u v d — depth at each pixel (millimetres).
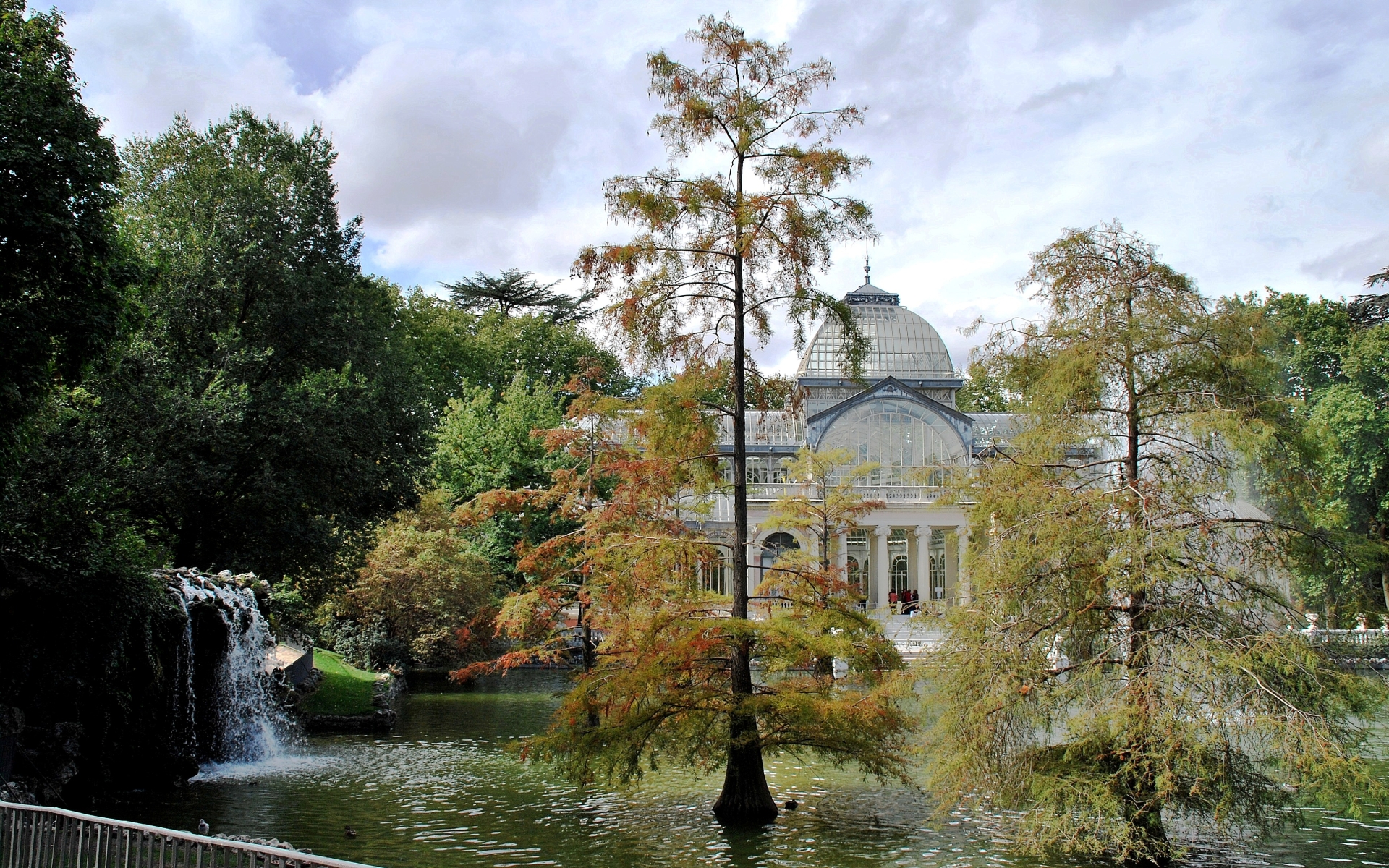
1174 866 15727
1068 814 14703
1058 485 16562
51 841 10508
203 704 25828
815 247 18891
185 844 9438
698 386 19062
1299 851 16656
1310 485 15938
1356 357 48625
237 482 34000
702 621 17891
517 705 38344
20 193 18188
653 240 19031
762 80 19250
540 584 27172
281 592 41281
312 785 22547
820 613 18266
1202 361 16594
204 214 36844
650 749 18312
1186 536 15078
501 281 97500
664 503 20906
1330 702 14164
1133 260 17062
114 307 20172
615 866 15828
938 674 16812
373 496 38625
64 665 19797
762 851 16766
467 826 18531
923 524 71188
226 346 33406
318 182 39594
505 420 61438
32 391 18734
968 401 91938
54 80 19562
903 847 17016
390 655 46281
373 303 46344
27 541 20062
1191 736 13969
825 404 75625
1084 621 15516
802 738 17969
